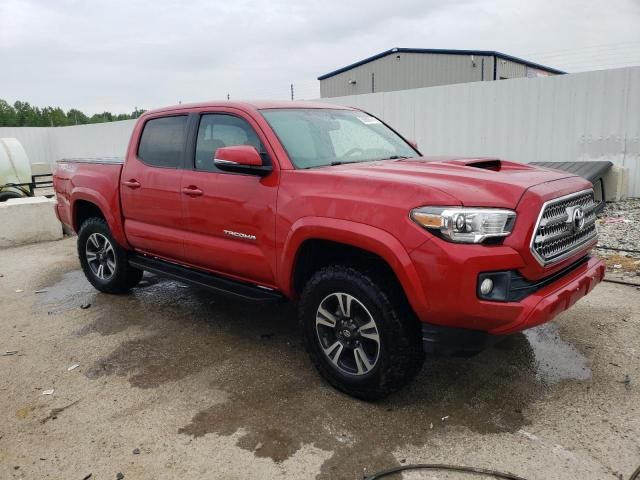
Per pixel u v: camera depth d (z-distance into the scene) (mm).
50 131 22969
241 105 4199
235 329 4785
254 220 3832
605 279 5609
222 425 3248
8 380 3965
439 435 3062
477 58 24359
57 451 3055
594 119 9320
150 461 2930
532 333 4395
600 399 3369
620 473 2688
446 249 2852
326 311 3512
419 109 11273
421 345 3244
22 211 9055
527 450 2895
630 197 9289
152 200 4793
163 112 4902
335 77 28875
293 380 3777
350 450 2959
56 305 5680
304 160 3852
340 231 3213
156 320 5078
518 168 3717
